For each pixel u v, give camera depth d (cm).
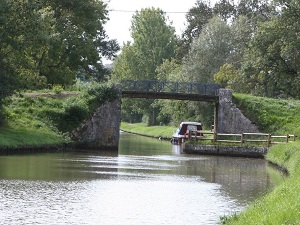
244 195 2948
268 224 1612
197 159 5288
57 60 8350
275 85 7669
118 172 3816
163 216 2269
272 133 6581
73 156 4991
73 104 6116
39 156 4716
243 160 5369
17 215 2159
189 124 8319
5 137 4869
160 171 4025
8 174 3356
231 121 6688
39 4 5169
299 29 7156
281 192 2220
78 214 2236
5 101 5219
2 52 5091
